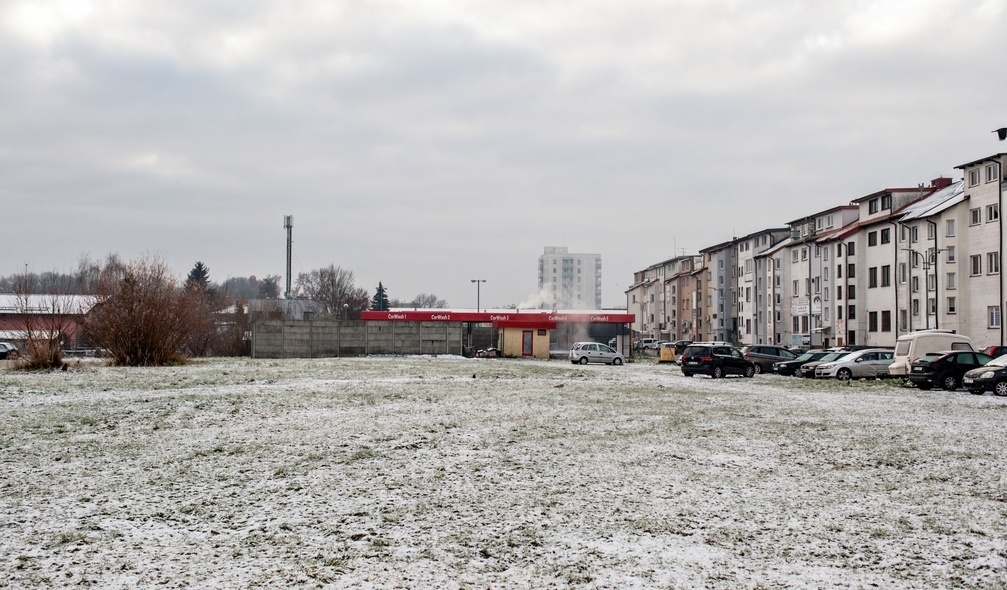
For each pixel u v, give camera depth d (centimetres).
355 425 1734
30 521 905
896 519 941
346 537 851
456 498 1033
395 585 700
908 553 807
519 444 1488
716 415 2044
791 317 7962
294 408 2066
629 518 936
